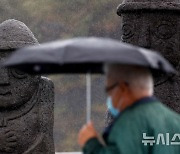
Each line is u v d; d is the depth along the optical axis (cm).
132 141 594
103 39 611
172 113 636
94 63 612
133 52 596
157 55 616
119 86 619
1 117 1234
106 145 605
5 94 1226
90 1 3092
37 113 1255
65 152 3012
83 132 620
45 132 1263
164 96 1244
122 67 616
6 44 1222
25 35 1246
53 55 591
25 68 628
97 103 3172
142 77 616
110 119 1243
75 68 640
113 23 3094
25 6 3017
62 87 3181
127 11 1258
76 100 3184
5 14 2980
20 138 1234
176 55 1255
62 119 3186
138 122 607
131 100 620
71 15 3069
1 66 1221
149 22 1248
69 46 593
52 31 3055
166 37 1250
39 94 1263
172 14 1254
